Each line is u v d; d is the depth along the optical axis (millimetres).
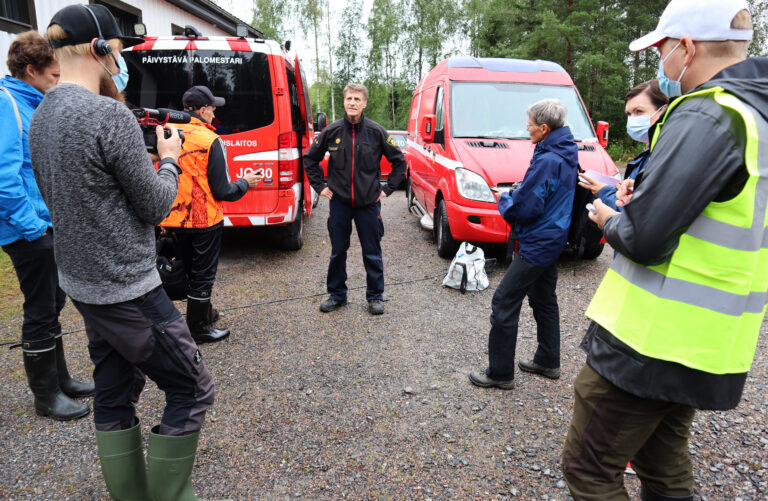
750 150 1163
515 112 6152
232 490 2266
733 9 1267
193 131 3436
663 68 1433
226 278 5410
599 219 1612
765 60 1279
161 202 1741
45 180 1646
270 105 5355
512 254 3162
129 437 1944
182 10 11000
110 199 1658
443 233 6039
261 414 2871
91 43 1659
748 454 2504
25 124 2545
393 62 31156
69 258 1679
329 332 4023
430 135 6242
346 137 4117
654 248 1247
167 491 1916
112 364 1913
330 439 2645
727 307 1271
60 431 2719
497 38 27547
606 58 22078
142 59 5219
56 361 2900
